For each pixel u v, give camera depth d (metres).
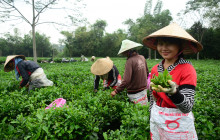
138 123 2.25
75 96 3.65
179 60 1.51
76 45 52.19
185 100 1.26
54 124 2.19
